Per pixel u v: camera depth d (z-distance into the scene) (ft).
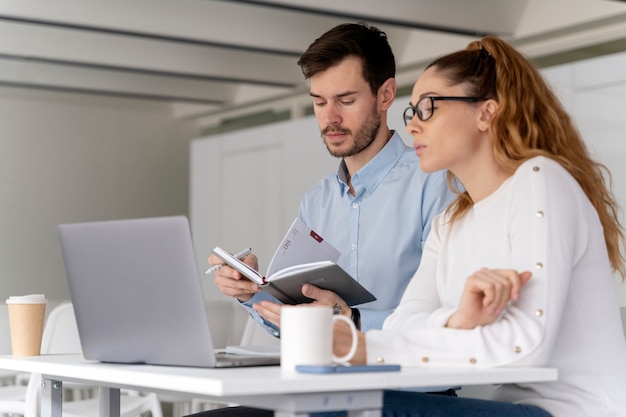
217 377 5.51
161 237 6.59
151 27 21.79
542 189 6.75
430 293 7.62
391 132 10.27
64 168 32.71
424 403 6.72
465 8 20.94
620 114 17.94
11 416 15.40
